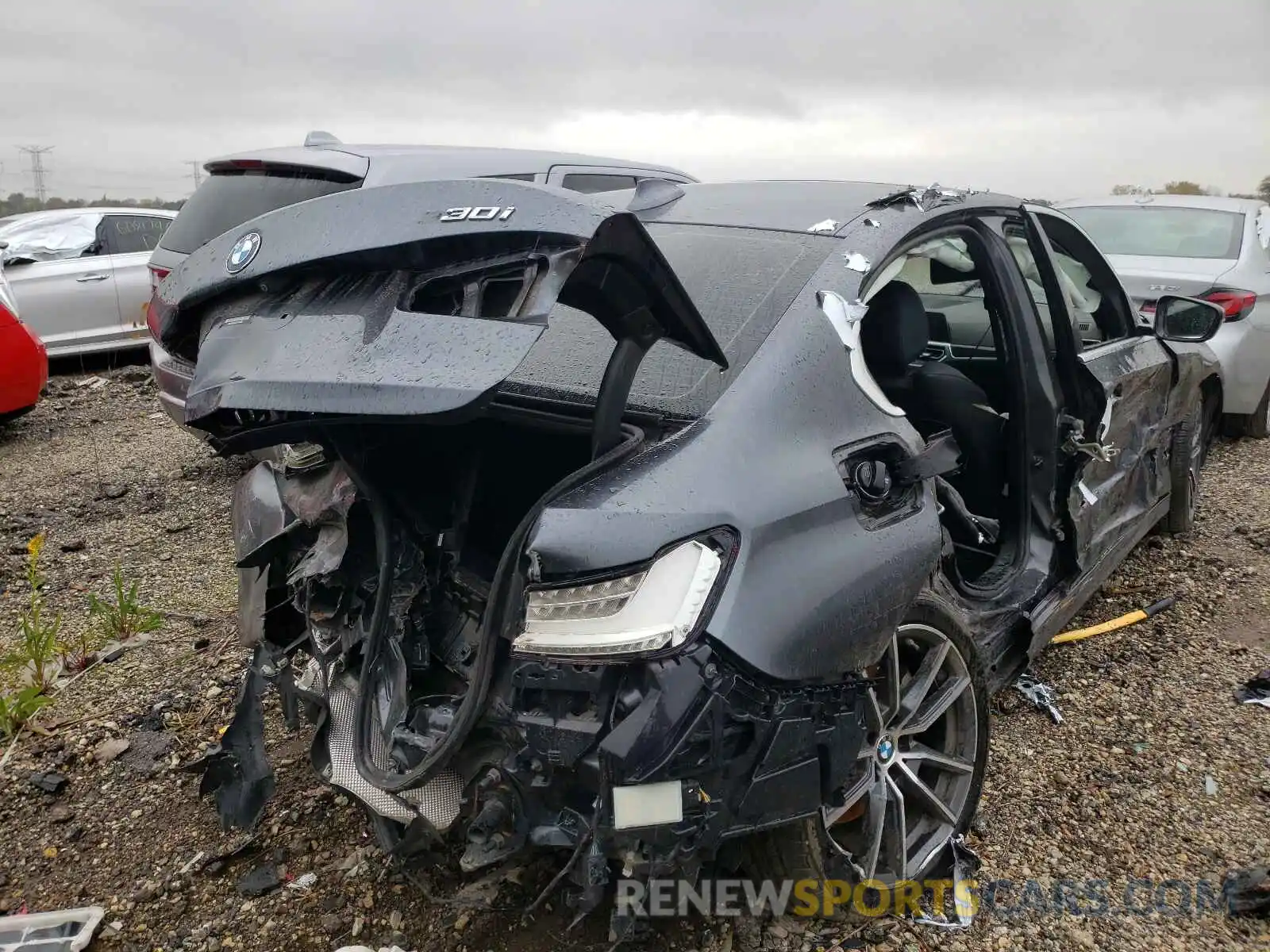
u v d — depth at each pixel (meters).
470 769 1.92
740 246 2.58
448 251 1.82
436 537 2.33
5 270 9.02
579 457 2.47
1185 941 2.37
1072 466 3.23
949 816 2.51
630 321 1.90
